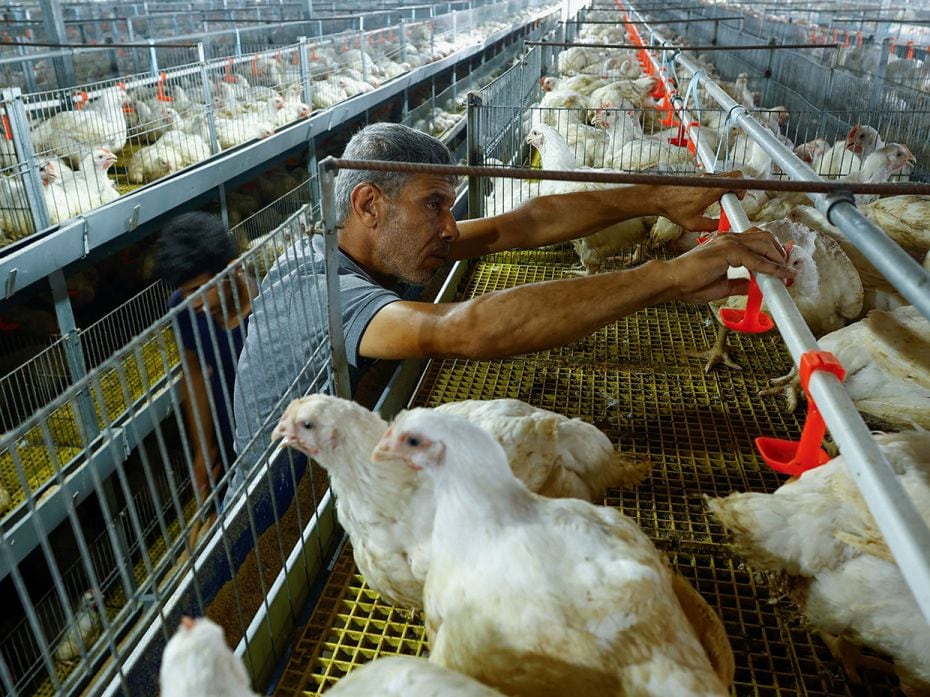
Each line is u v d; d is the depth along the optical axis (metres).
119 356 1.05
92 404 4.34
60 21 8.64
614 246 3.81
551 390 2.70
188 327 1.91
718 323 2.99
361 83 9.98
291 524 2.05
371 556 1.49
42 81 8.48
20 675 3.79
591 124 7.55
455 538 1.20
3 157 4.73
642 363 2.89
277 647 1.57
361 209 2.06
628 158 5.16
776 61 10.10
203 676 0.82
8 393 4.89
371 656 1.59
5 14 11.14
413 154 2.03
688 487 2.18
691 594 1.29
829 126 7.28
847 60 9.32
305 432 1.43
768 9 20.61
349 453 1.42
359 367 1.96
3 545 0.90
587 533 1.18
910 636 1.41
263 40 12.93
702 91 7.71
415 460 1.22
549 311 1.64
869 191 1.26
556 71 11.55
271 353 1.75
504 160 5.57
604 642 1.07
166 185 5.60
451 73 14.76
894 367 2.17
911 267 0.88
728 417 2.54
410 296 3.01
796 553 1.52
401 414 1.26
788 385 2.64
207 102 6.62
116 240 5.57
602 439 1.86
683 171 4.95
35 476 4.05
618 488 2.12
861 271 3.03
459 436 1.20
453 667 1.18
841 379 1.07
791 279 1.59
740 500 1.61
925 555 0.72
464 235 2.51
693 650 1.10
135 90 7.23
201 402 1.94
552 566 1.13
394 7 18.14
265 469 1.78
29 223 4.52
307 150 9.18
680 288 1.65
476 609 1.15
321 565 1.83
